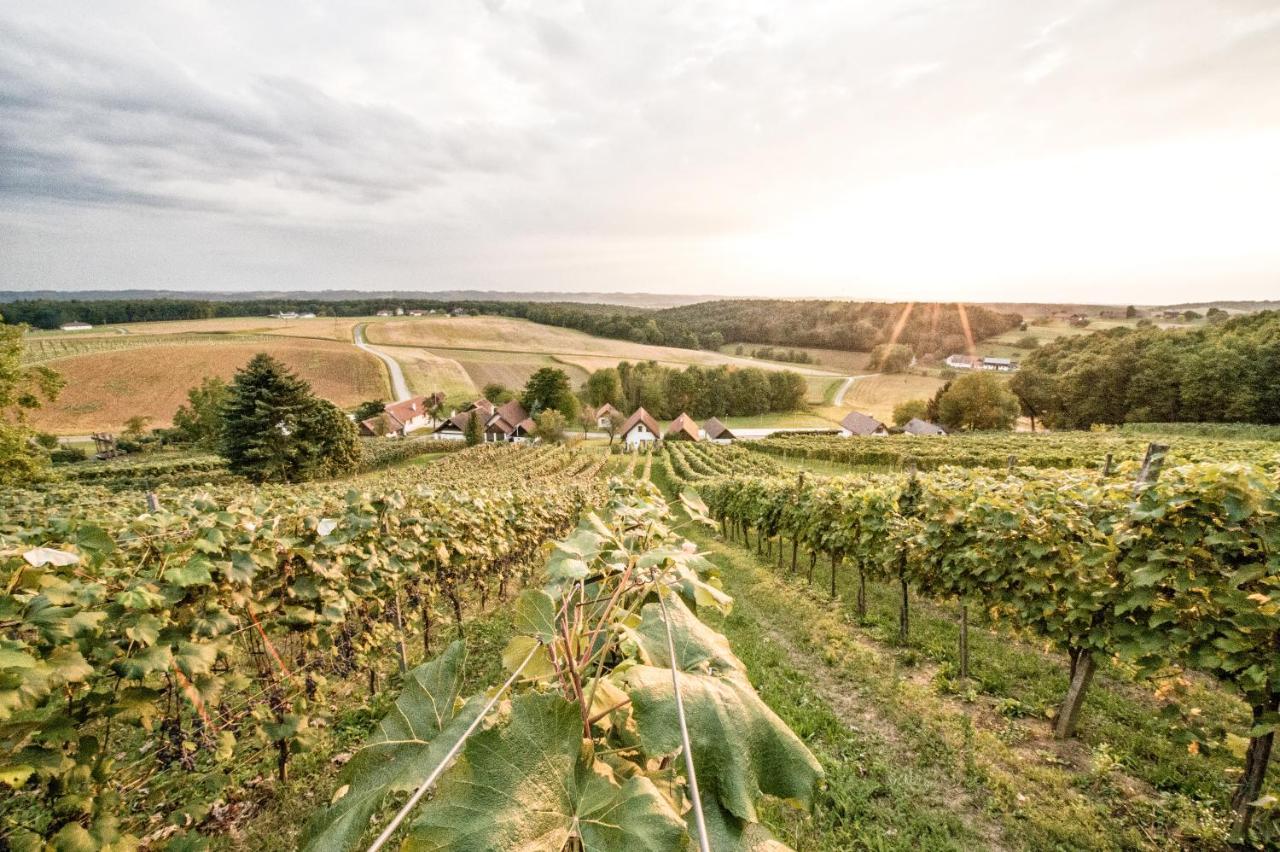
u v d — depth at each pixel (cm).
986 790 393
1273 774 378
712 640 120
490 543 788
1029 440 4184
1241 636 336
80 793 238
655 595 157
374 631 522
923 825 363
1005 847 346
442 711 112
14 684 184
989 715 496
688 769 74
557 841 72
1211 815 349
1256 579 334
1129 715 477
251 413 3481
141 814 298
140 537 324
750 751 90
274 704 390
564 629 116
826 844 351
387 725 108
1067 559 446
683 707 89
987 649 645
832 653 650
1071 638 441
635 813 74
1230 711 475
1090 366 5703
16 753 208
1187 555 361
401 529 585
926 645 664
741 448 5047
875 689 553
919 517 704
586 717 105
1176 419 5072
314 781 402
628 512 179
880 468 3422
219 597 343
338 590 452
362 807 92
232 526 361
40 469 2225
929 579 650
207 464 4041
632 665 105
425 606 630
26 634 223
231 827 357
